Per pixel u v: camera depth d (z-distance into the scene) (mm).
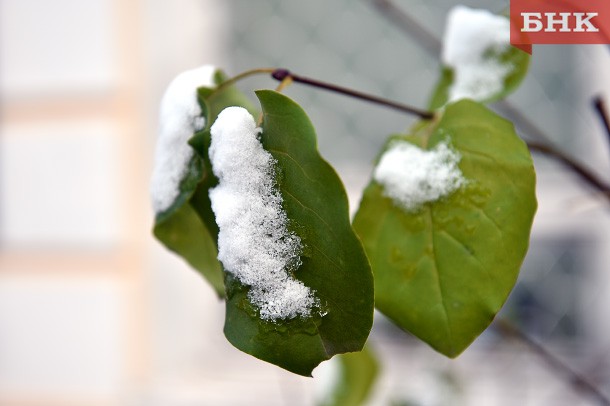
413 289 304
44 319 792
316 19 775
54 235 775
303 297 281
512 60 358
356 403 442
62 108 769
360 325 276
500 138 307
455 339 299
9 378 804
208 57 792
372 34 756
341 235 277
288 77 311
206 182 299
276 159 285
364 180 757
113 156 755
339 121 779
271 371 793
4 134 781
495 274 298
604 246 703
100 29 745
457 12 368
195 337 823
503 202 301
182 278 800
